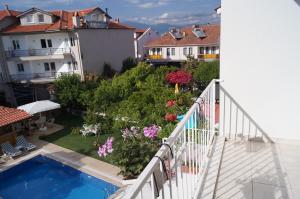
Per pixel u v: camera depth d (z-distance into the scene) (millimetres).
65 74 21812
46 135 16922
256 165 3465
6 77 24891
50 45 24438
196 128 2996
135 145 11008
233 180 3168
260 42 3795
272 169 3344
